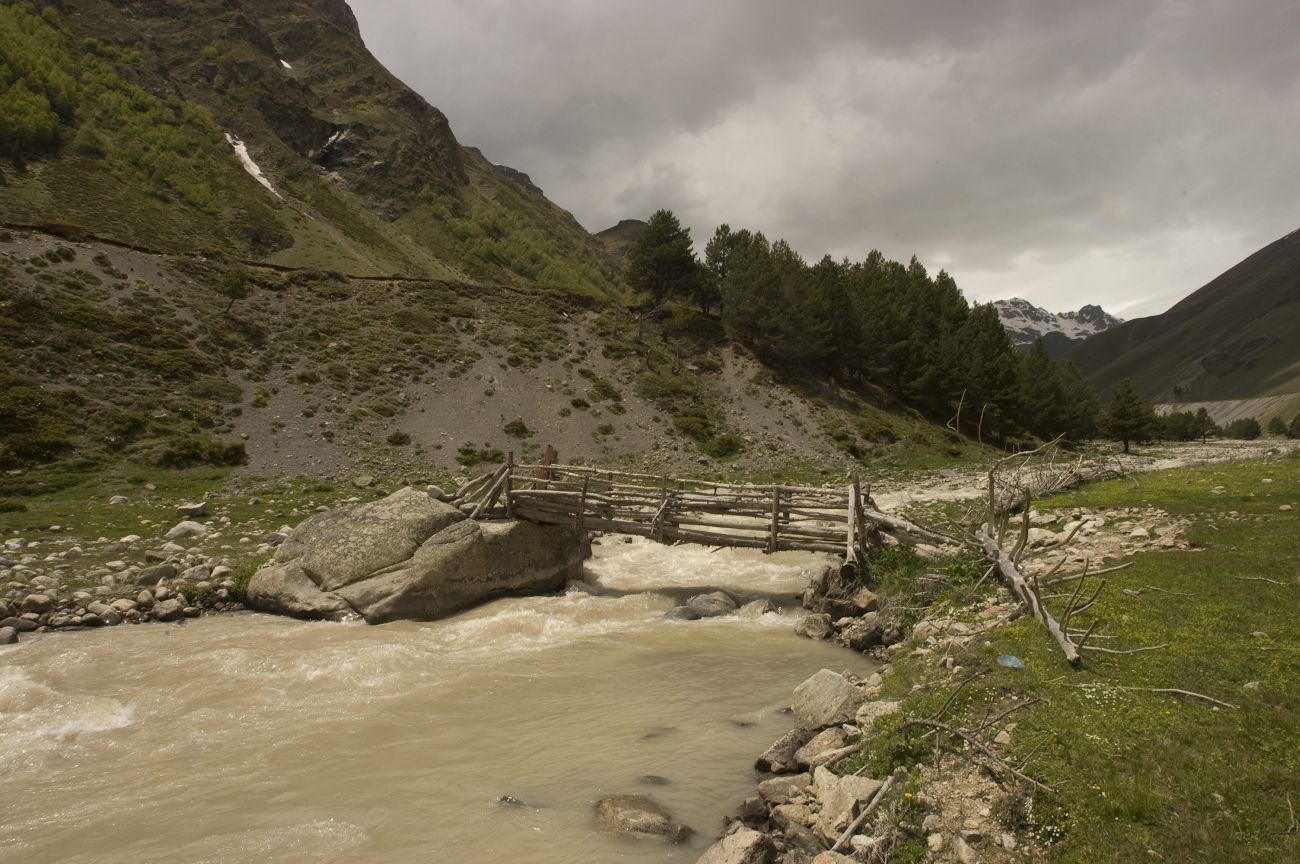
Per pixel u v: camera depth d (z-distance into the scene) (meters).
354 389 47.34
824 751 8.66
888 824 6.87
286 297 57.50
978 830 6.53
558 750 9.73
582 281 159.38
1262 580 11.78
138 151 104.50
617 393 55.97
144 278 50.69
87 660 13.49
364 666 13.17
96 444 33.25
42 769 9.34
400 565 17.69
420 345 55.47
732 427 55.31
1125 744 7.27
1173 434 155.75
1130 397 70.00
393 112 191.75
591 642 15.03
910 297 81.31
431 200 165.38
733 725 10.52
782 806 7.64
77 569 18.92
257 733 10.38
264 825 7.82
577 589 20.28
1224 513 17.42
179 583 18.41
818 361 71.69
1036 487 26.66
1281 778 6.31
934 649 11.41
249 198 110.56
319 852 7.29
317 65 199.50
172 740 10.17
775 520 18.86
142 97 120.94
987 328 81.75
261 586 17.84
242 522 25.66
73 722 10.78
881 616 14.59
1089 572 13.26
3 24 108.75
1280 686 7.96
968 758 7.62
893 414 66.94
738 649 14.36
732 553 25.03
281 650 14.13
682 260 75.69
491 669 13.23
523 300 70.25
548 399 52.88
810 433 56.72
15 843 7.54
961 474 47.72
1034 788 6.84
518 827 7.72
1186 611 10.80
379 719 10.87
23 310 40.53
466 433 45.75
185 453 34.53
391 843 7.45
